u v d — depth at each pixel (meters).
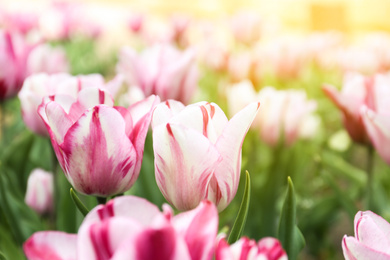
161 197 0.79
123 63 0.91
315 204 1.10
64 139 0.52
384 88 0.77
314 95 1.84
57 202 0.83
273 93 0.93
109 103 0.56
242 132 0.51
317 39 1.94
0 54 0.88
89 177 0.53
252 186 0.97
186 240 0.40
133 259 0.37
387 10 4.17
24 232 0.78
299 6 4.59
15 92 0.93
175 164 0.51
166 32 2.12
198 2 5.53
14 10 2.35
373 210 0.84
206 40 1.94
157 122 0.51
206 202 0.40
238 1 5.21
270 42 1.74
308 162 1.29
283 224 0.61
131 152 0.53
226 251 0.40
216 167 0.51
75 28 2.47
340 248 1.30
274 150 0.97
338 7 2.88
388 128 0.70
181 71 0.84
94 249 0.38
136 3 5.85
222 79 1.56
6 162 0.97
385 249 0.47
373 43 1.79
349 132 0.82
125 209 0.40
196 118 0.50
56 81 0.77
